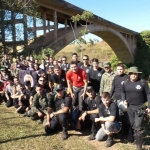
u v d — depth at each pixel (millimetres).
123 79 5582
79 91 6105
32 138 5484
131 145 5043
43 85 6754
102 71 6664
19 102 7531
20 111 7551
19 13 16125
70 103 5551
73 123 6004
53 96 5984
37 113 6414
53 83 7332
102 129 5258
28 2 16188
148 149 4852
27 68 9070
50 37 21062
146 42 49438
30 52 16750
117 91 5664
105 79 6152
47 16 24656
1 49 16141
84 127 6016
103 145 5098
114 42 42062
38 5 16953
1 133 5777
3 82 9312
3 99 9078
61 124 5492
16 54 16500
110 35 37406
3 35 15828
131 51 47031
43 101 6180
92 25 27734
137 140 4699
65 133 5500
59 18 25812
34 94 6793
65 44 21453
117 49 45375
